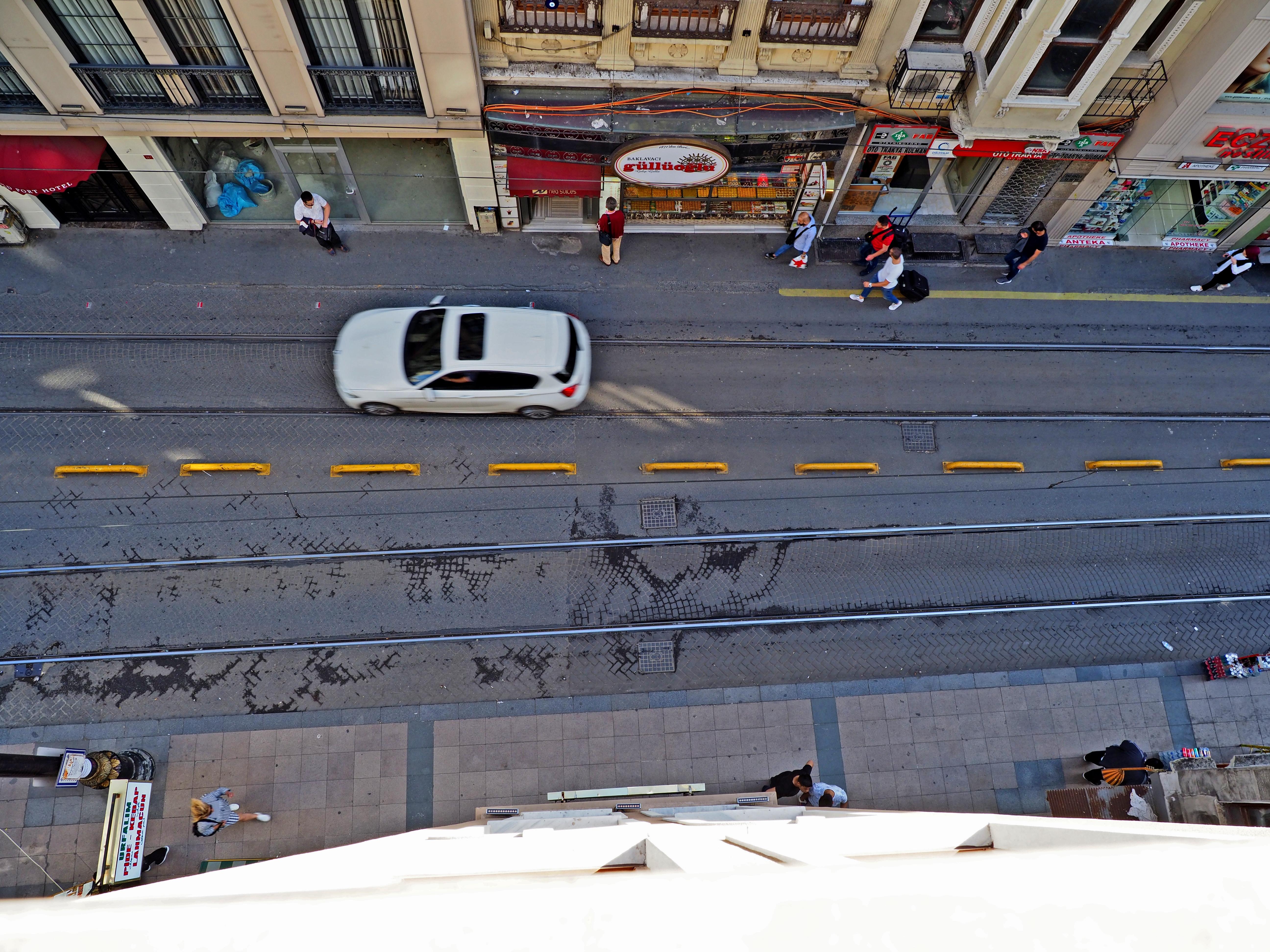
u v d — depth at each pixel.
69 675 12.62
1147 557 14.62
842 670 13.66
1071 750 13.48
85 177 13.46
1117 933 3.04
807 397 15.24
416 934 3.05
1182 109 13.70
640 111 13.54
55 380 14.10
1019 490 14.88
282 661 12.99
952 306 16.22
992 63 13.22
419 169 14.84
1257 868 3.23
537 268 15.88
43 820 11.96
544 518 14.13
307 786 12.52
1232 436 15.50
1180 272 16.81
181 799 12.30
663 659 13.50
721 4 12.20
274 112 12.94
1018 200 16.14
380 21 11.81
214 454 13.95
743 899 3.17
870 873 3.31
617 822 9.56
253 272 15.27
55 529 13.29
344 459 14.14
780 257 16.38
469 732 12.95
